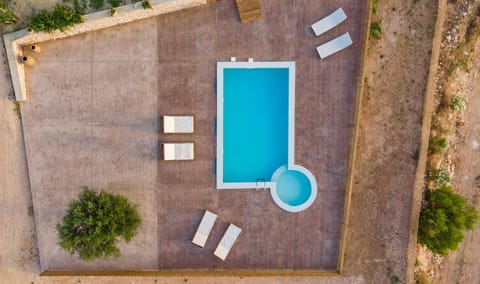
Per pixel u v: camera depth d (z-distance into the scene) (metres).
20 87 11.81
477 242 14.14
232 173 12.80
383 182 12.98
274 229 12.76
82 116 12.28
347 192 12.59
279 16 12.27
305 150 12.61
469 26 13.91
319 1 12.27
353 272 13.05
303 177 12.88
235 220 12.70
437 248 12.67
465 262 14.13
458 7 13.80
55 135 12.29
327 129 12.59
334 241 12.84
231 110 12.69
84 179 12.45
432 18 12.64
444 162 14.07
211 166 12.55
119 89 12.27
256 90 12.67
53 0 11.45
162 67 12.27
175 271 12.62
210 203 12.63
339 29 12.38
